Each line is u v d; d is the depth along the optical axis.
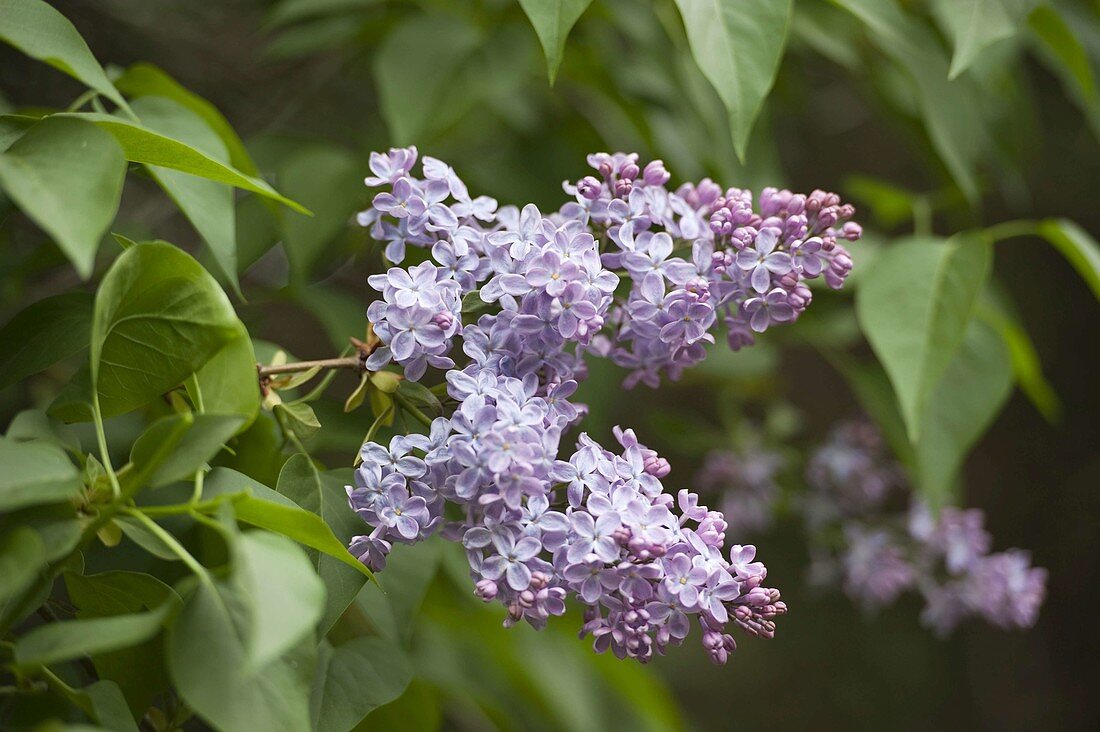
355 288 1.25
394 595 0.97
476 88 1.12
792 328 1.24
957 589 1.27
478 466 0.89
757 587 0.90
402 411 0.93
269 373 0.93
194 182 0.96
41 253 1.03
